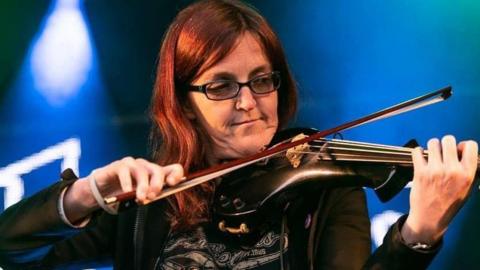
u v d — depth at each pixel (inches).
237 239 111.6
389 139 311.9
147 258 113.2
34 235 106.0
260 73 113.7
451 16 320.8
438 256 295.4
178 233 113.0
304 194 112.2
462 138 310.0
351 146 113.0
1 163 320.5
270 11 323.0
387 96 323.3
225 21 113.2
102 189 100.2
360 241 109.3
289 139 115.5
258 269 110.1
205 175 103.3
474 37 319.6
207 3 116.2
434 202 97.3
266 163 114.7
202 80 113.7
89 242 116.4
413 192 98.5
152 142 122.9
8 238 106.7
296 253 110.2
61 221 103.9
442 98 111.0
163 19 326.3
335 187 112.0
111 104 326.3
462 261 293.9
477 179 104.7
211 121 114.3
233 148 114.6
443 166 96.7
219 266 110.7
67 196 103.3
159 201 114.4
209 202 113.7
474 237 293.1
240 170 114.4
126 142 324.8
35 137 323.0
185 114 117.6
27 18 325.4
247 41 113.2
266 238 111.4
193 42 113.8
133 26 326.3
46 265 114.1
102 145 323.9
